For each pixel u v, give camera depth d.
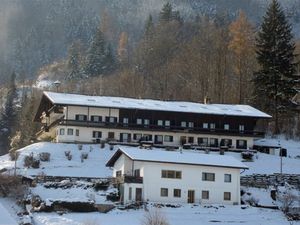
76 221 66.19
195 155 82.44
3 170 88.31
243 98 140.75
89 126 107.00
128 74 170.12
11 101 169.88
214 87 144.50
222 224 69.56
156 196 77.56
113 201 76.19
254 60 143.50
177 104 116.50
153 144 106.62
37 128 134.75
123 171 80.75
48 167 91.06
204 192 79.31
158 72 170.25
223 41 155.88
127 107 109.56
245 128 113.69
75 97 113.12
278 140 116.62
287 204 76.75
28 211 70.06
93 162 94.56
